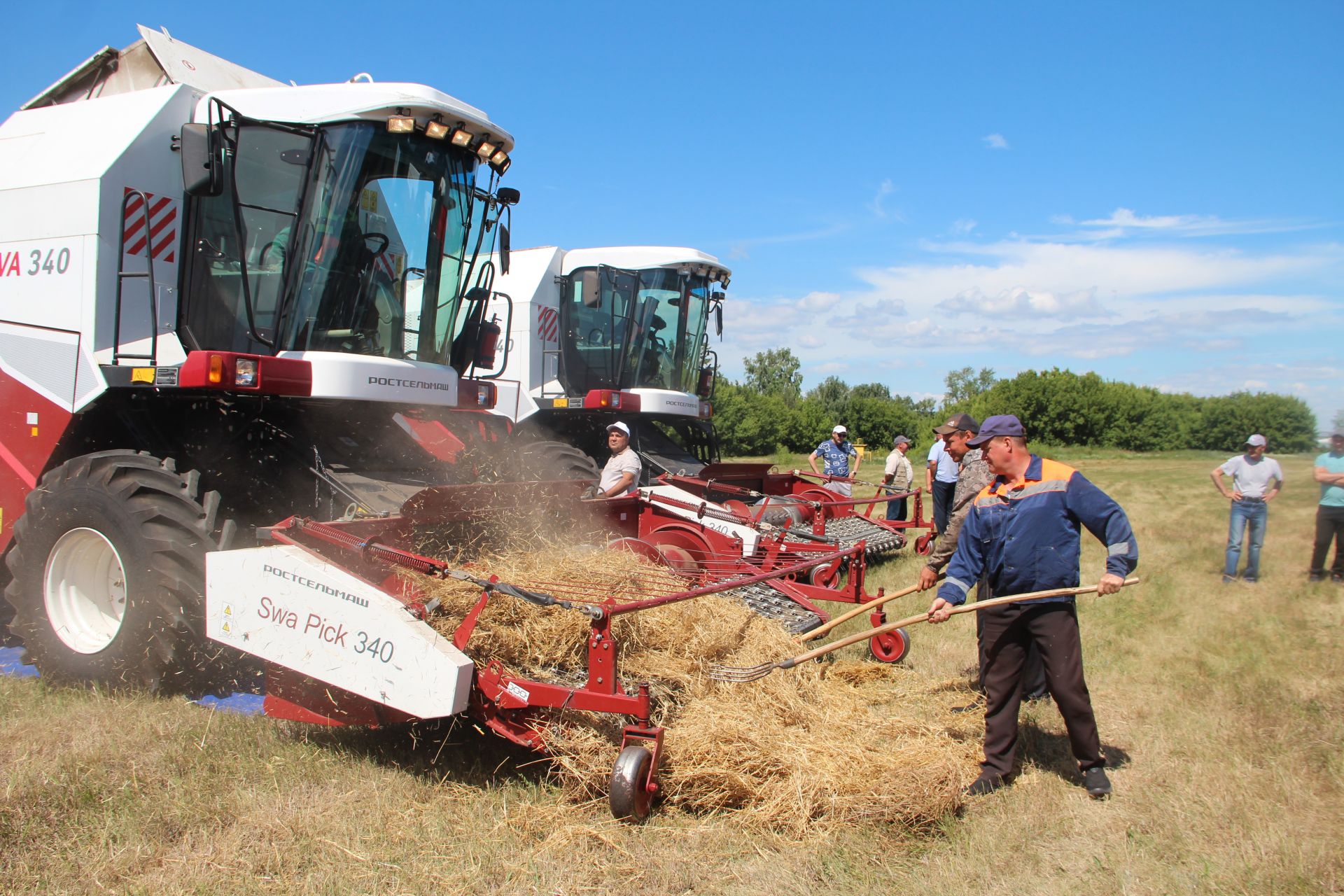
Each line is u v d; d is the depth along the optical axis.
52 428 5.62
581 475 8.77
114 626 5.16
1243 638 6.57
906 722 4.30
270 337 5.65
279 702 4.05
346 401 5.96
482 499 4.96
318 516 5.56
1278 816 3.59
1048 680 3.84
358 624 3.74
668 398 11.52
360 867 3.16
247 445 5.80
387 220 5.93
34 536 5.12
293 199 5.62
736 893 3.05
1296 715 4.73
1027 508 3.83
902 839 3.47
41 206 5.67
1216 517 16.53
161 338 5.78
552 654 4.09
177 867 3.12
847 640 4.11
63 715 4.55
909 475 11.91
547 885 3.09
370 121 5.72
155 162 5.72
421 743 4.22
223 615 4.12
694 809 3.62
